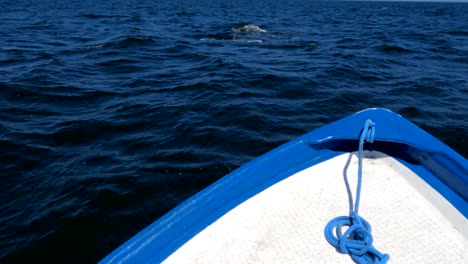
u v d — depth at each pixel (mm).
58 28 21781
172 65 12203
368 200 2479
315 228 2332
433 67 12477
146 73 11008
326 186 2613
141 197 4734
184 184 5039
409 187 2561
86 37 18172
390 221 2328
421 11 66625
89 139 6355
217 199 2535
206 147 6062
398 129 2721
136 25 25000
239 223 2402
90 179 5090
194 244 2279
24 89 8758
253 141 6332
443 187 2535
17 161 5547
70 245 3980
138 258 2178
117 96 8648
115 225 4270
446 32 24781
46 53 13594
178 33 21000
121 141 6266
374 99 8703
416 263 2086
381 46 16328
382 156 2816
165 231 2324
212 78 10141
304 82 10023
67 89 9039
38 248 3922
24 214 4422
